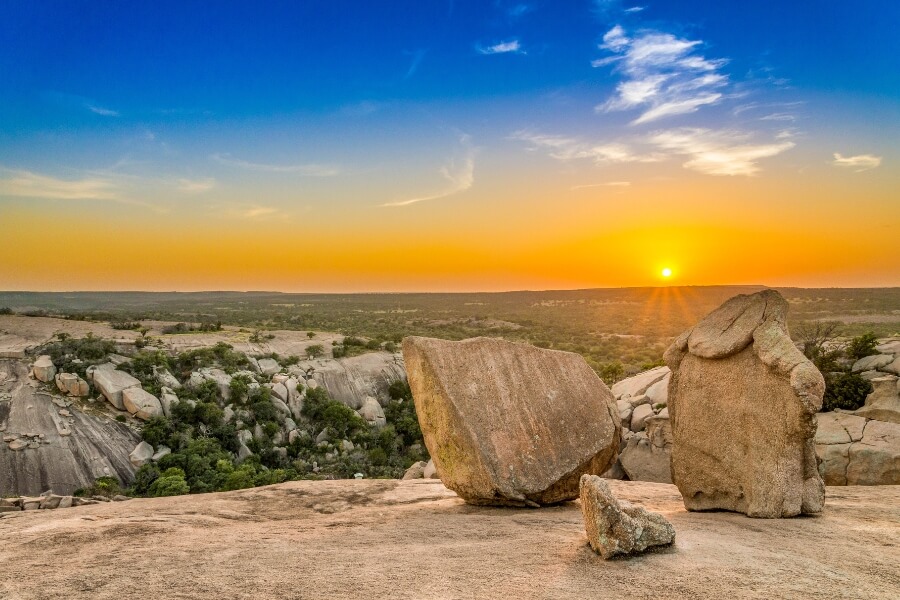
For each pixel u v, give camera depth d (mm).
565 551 7922
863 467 16453
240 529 10336
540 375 12555
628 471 20203
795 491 9867
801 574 6766
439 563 7570
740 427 10391
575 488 11883
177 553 8359
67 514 12242
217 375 76625
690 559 7359
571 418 12172
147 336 102188
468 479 11531
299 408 74250
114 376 69438
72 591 6805
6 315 118375
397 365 94188
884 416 18500
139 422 63969
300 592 6582
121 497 15977
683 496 11266
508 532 9367
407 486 14898
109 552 8516
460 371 12094
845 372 21312
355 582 6871
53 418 61750
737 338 10539
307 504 13141
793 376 9523
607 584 6574
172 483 49406
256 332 116438
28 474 54594
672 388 11594
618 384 27078
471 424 11531
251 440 64438
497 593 6395
